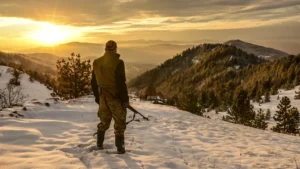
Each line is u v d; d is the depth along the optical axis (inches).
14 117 271.1
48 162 152.5
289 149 253.8
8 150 167.0
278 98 3144.7
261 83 4842.5
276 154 222.4
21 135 198.2
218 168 173.9
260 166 183.5
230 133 336.5
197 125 382.6
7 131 198.5
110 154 180.2
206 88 6776.6
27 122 241.6
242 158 202.4
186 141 251.9
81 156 171.9
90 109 395.9
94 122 304.7
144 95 1374.3
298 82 4087.1
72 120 313.4
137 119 362.3
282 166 185.9
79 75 698.8
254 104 2974.9
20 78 1838.1
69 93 700.0
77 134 233.5
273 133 402.0
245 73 7239.2
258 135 345.7
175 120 410.0
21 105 331.6
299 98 3009.4
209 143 254.7
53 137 215.8
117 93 183.3
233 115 1296.8
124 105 181.3
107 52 183.6
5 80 1706.4
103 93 184.2
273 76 5447.8
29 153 166.4
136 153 192.7
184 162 179.9
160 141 241.3
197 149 220.7
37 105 343.9
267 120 1979.6
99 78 184.7
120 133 183.9
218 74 7568.9
